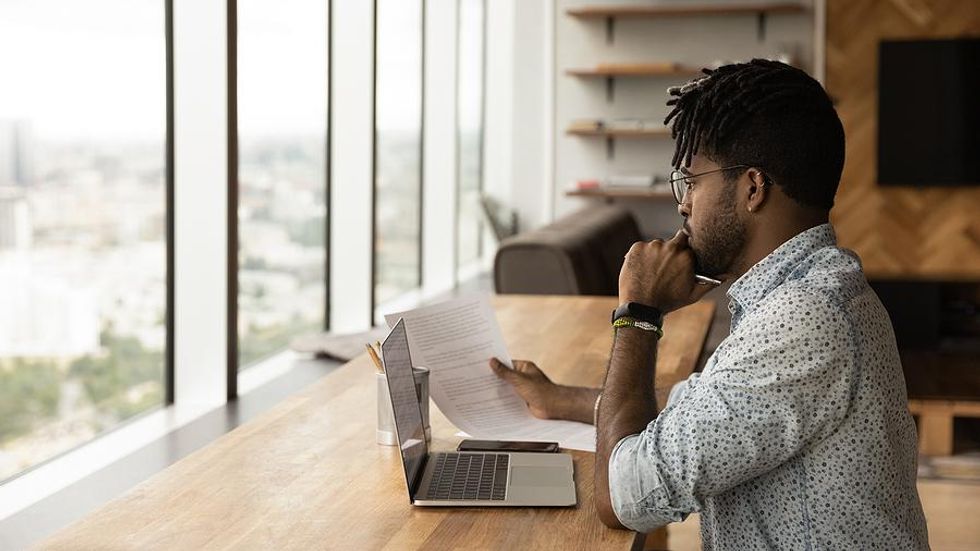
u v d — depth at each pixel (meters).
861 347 1.35
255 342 4.06
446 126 6.61
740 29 7.07
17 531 2.20
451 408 2.04
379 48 5.50
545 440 1.94
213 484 1.71
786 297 1.37
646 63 7.21
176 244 3.32
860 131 6.98
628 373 1.58
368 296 4.88
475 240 7.71
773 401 1.34
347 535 1.50
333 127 4.80
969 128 6.82
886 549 1.38
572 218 5.70
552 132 7.44
